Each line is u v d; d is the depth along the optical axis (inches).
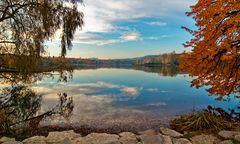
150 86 1076.5
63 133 259.1
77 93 816.9
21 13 465.1
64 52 523.8
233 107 487.8
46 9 473.7
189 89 961.5
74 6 517.7
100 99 693.3
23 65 475.2
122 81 1338.6
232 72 324.8
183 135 253.0
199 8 295.4
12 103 525.7
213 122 280.5
